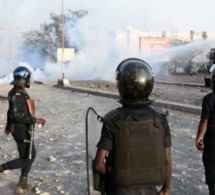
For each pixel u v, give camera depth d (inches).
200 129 151.3
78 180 207.3
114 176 81.9
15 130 173.9
